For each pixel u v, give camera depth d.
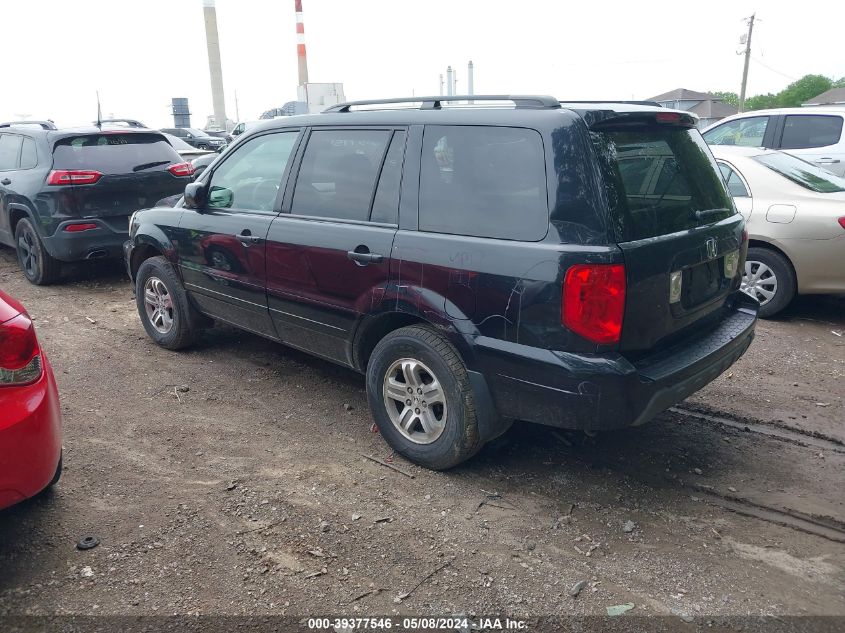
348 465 3.90
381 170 3.87
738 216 4.04
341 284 3.98
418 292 3.55
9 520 3.32
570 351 3.07
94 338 6.13
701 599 2.81
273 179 4.58
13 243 8.45
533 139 3.22
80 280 8.44
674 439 4.20
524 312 3.15
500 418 3.51
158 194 8.05
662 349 3.42
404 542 3.19
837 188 6.56
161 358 5.61
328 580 2.93
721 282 3.81
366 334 3.99
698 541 3.20
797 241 6.21
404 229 3.69
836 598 2.81
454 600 2.81
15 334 2.81
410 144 3.74
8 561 3.03
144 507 3.46
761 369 5.34
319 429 4.35
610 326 3.02
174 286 5.46
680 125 3.71
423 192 3.63
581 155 3.07
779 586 2.89
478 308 3.33
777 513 3.42
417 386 3.73
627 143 3.29
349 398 4.84
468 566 3.02
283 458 3.98
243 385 5.06
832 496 3.56
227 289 4.91
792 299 6.70
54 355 5.69
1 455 2.69
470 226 3.41
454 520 3.36
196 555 3.08
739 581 2.92
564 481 3.72
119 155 7.80
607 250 2.97
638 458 3.97
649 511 3.44
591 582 2.91
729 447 4.10
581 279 2.97
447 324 3.45
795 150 9.88
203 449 4.08
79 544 3.13
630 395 3.06
